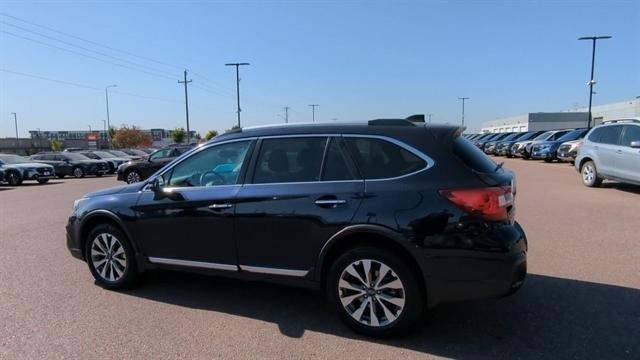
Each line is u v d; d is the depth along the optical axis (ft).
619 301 15.11
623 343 12.29
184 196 15.17
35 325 13.85
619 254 20.49
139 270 16.56
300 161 13.76
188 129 174.91
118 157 107.45
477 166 12.51
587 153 44.39
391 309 12.62
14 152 297.53
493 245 11.78
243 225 14.10
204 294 16.47
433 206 12.03
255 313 14.70
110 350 12.22
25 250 23.06
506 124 312.50
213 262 14.90
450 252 11.89
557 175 57.88
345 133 13.47
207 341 12.71
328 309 14.96
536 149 88.12
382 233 12.28
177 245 15.49
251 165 14.39
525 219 28.66
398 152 12.83
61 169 92.53
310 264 13.33
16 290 16.97
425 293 12.44
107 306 15.35
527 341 12.49
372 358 11.69
